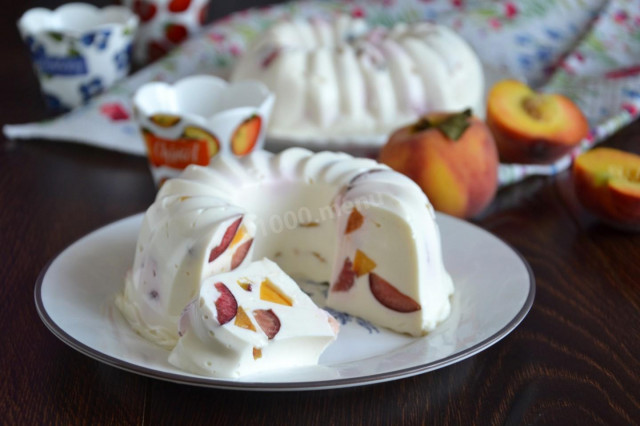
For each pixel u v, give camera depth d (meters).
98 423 0.69
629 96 1.01
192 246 0.74
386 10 1.22
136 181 0.93
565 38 1.14
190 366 0.71
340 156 0.82
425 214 0.77
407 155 0.85
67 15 1.06
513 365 0.73
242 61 1.00
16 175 0.93
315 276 0.82
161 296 0.75
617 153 0.88
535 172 0.93
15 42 1.21
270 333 0.71
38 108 1.04
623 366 0.73
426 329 0.76
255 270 0.74
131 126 0.98
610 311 0.78
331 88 0.95
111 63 1.04
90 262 0.79
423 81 0.97
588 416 0.70
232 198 0.79
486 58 1.11
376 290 0.77
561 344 0.75
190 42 1.10
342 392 0.71
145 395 0.71
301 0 1.27
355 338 0.76
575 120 0.93
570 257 0.84
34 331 0.76
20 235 0.85
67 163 0.95
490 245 0.81
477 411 0.70
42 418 0.69
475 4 1.22
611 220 0.86
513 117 0.92
